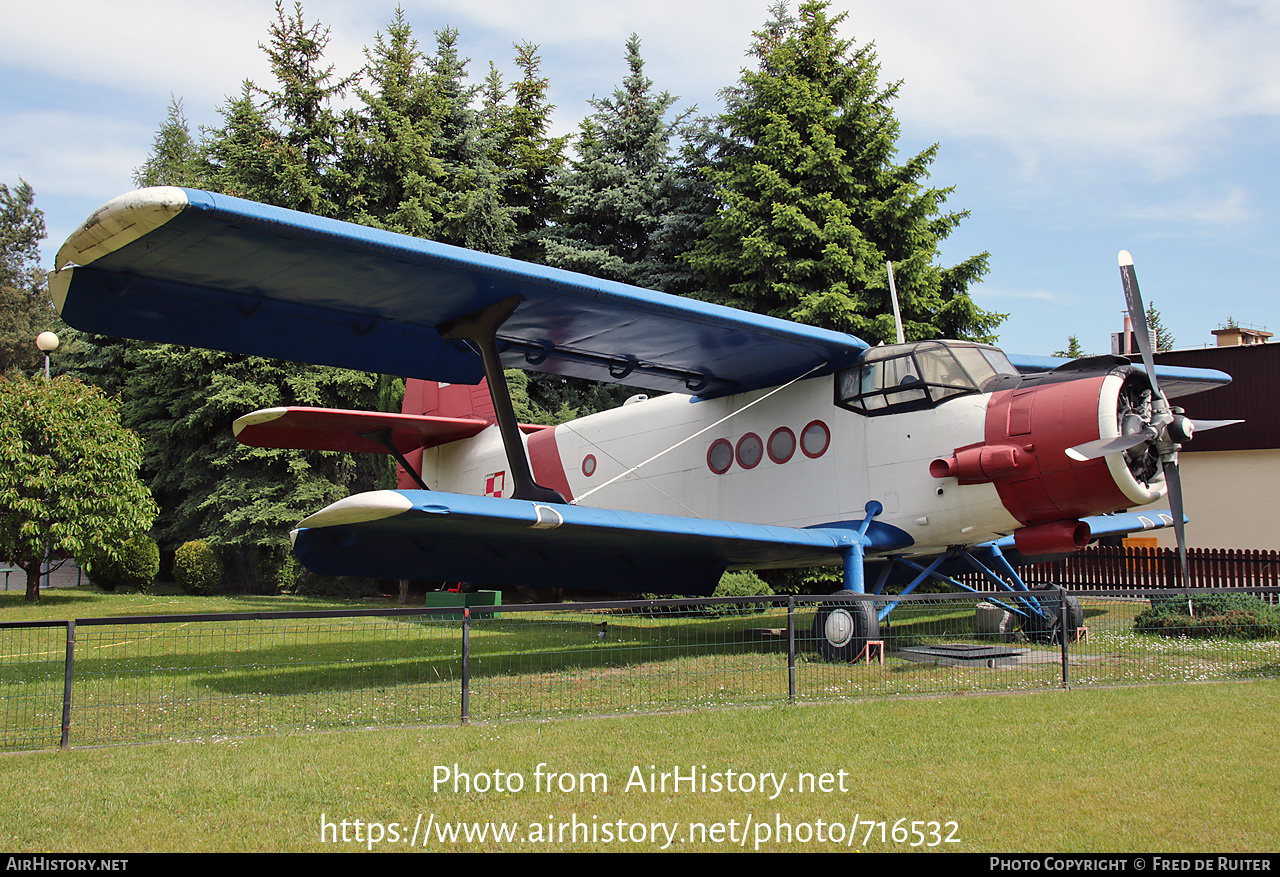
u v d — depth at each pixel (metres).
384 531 7.49
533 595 18.58
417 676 7.28
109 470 15.49
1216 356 16.89
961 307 18.62
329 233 6.33
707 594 10.31
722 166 22.58
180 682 6.98
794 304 18.28
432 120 22.42
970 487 7.86
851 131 19.55
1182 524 7.50
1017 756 4.45
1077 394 7.29
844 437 8.88
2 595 16.94
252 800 3.90
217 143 21.47
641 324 8.45
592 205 23.53
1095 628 10.05
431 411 14.56
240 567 20.62
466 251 7.05
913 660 7.75
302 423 11.70
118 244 6.25
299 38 21.23
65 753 4.73
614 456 11.41
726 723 5.23
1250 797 3.79
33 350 35.38
